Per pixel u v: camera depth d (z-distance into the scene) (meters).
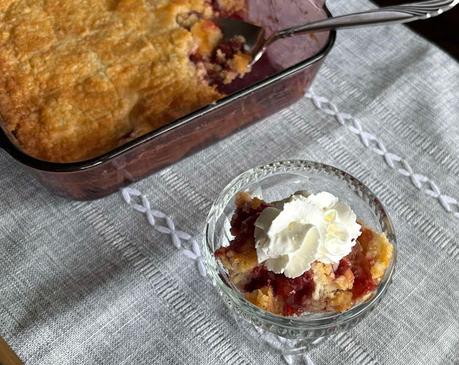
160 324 0.45
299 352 0.45
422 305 0.46
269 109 0.53
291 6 0.55
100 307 0.46
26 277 0.47
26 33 0.53
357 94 0.55
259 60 0.54
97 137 0.50
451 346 0.45
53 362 0.44
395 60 0.57
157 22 0.54
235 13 0.56
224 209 0.46
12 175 0.50
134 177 0.50
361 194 0.47
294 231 0.42
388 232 0.45
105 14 0.54
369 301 0.43
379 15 0.51
